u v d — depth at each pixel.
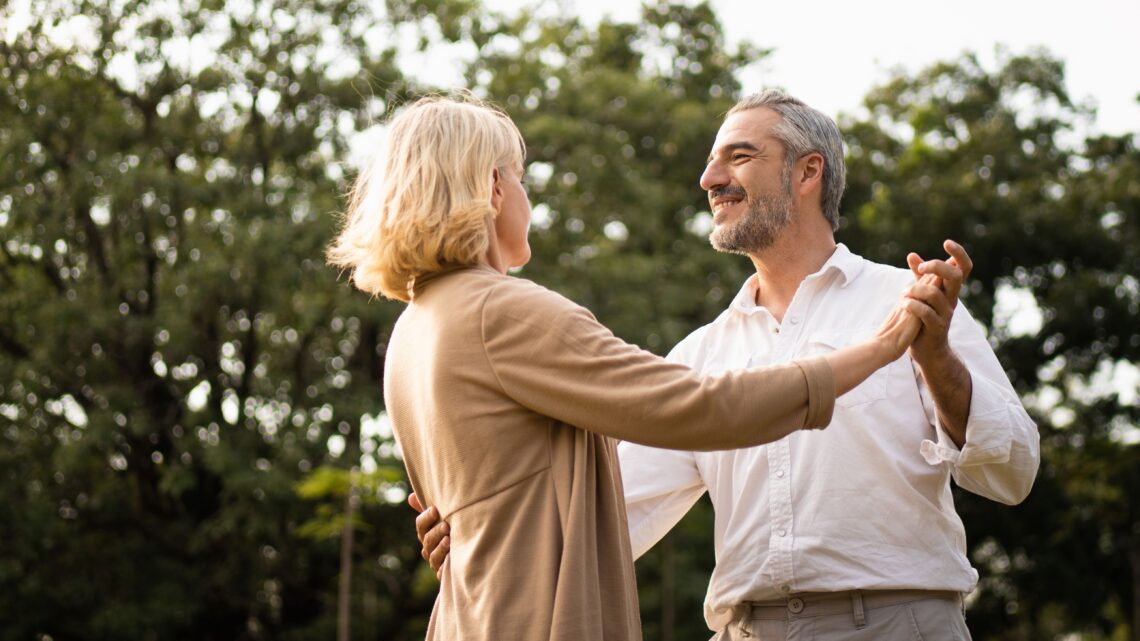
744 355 2.67
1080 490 20.48
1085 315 20.84
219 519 15.90
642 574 17.52
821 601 2.42
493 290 1.93
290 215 15.85
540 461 1.91
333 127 16.83
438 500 2.01
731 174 2.63
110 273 16.47
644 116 18.91
